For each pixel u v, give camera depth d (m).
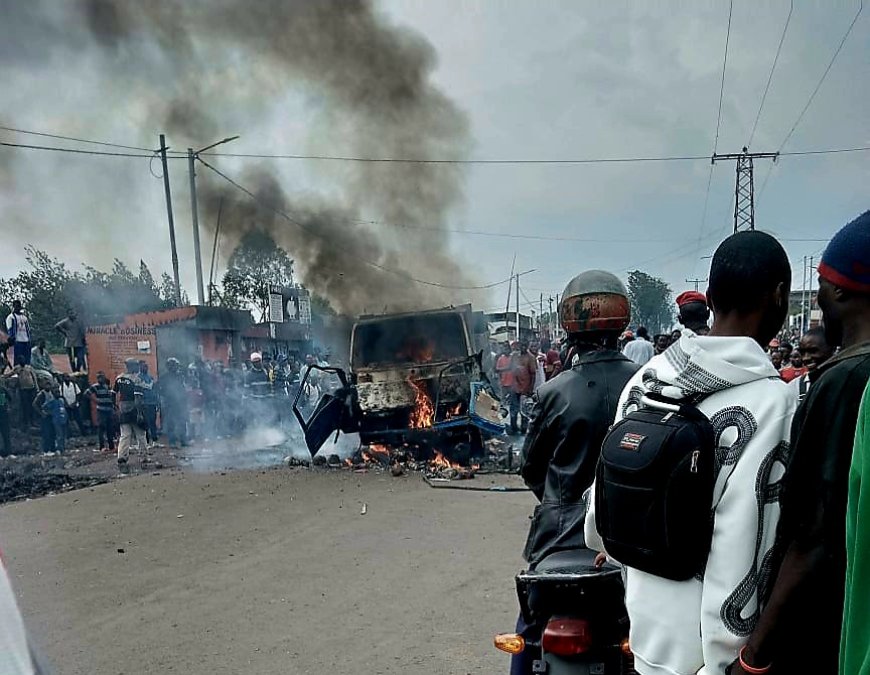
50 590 4.87
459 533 6.18
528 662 2.77
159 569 5.32
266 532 6.35
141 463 10.74
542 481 2.81
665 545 1.58
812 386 1.50
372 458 9.92
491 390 10.05
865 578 1.19
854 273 1.51
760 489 1.53
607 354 2.69
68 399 13.99
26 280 20.55
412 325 10.99
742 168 29.58
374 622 4.21
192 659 3.75
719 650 1.53
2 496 8.17
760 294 1.69
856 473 1.23
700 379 1.64
